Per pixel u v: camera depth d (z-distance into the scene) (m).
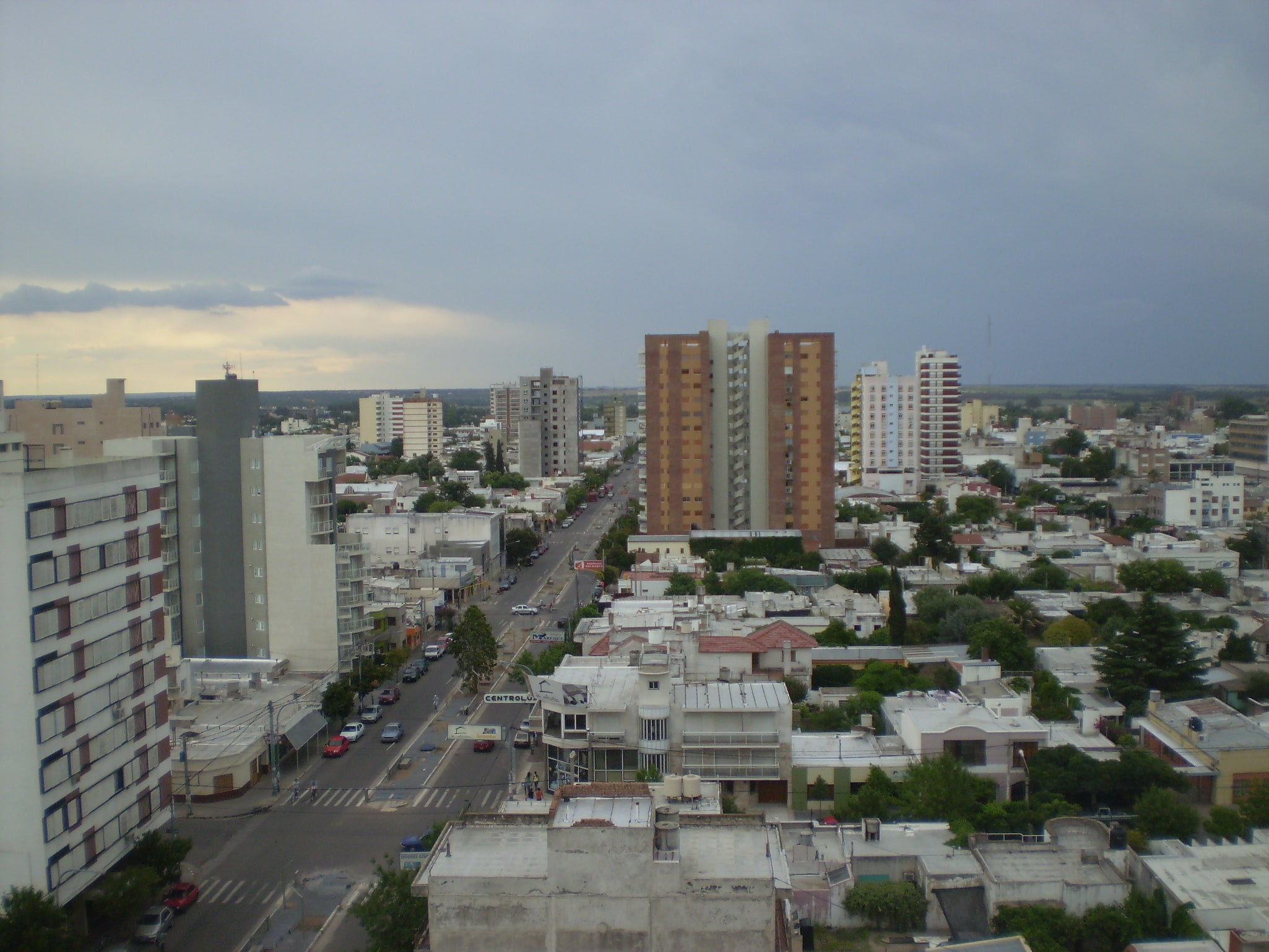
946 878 70.44
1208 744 92.38
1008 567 194.12
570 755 97.56
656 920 51.00
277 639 134.25
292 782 106.62
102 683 76.75
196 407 134.88
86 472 75.25
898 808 86.56
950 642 141.12
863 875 73.25
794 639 121.81
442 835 58.03
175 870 81.06
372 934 63.66
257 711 115.69
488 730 96.12
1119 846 78.44
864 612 153.62
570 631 152.62
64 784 71.94
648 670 96.81
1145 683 114.94
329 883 83.69
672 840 53.19
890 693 117.75
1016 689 114.81
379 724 125.88
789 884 56.16
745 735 93.75
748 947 50.88
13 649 69.06
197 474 134.62
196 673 126.31
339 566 136.62
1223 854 71.44
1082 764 90.50
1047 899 67.44
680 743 95.06
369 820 96.44
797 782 93.06
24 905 65.62
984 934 66.56
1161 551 190.62
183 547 134.50
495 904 51.50
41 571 70.31
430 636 171.12
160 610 85.38
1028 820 82.00
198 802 101.38
